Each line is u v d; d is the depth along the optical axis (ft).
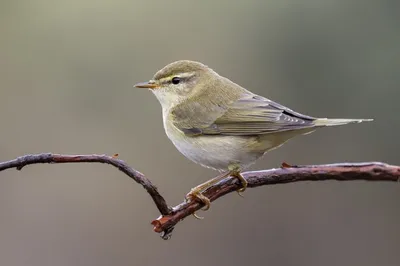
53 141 50.72
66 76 52.39
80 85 52.37
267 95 52.85
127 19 53.62
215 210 50.70
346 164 18.03
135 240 48.85
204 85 27.99
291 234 50.08
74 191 49.42
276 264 49.80
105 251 48.32
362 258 49.39
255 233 50.39
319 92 51.98
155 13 53.98
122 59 52.90
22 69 52.37
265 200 50.85
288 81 52.65
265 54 53.31
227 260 49.32
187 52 53.52
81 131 51.03
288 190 50.65
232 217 50.57
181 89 28.43
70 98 52.03
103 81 52.47
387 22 50.29
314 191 50.70
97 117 51.75
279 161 50.93
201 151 26.40
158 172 50.16
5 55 52.31
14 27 52.65
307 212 50.47
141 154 50.47
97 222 49.03
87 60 52.70
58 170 49.70
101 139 50.75
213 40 54.03
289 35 52.70
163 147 50.70
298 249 49.85
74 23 53.11
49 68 52.47
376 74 50.47
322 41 51.70
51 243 47.85
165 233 18.20
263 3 53.57
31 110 51.57
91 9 53.31
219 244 49.93
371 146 50.29
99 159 16.48
